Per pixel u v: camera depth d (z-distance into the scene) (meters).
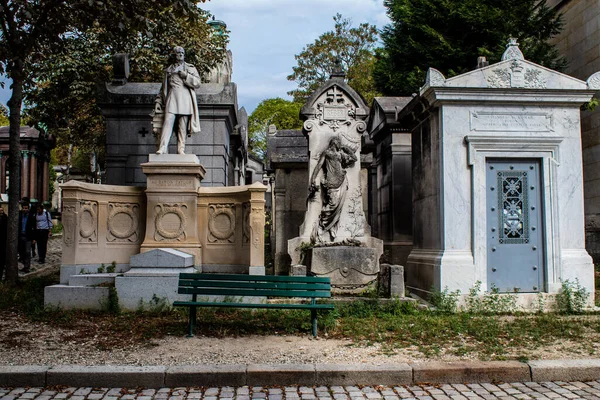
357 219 10.55
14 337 6.55
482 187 8.97
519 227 9.08
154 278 8.16
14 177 10.57
